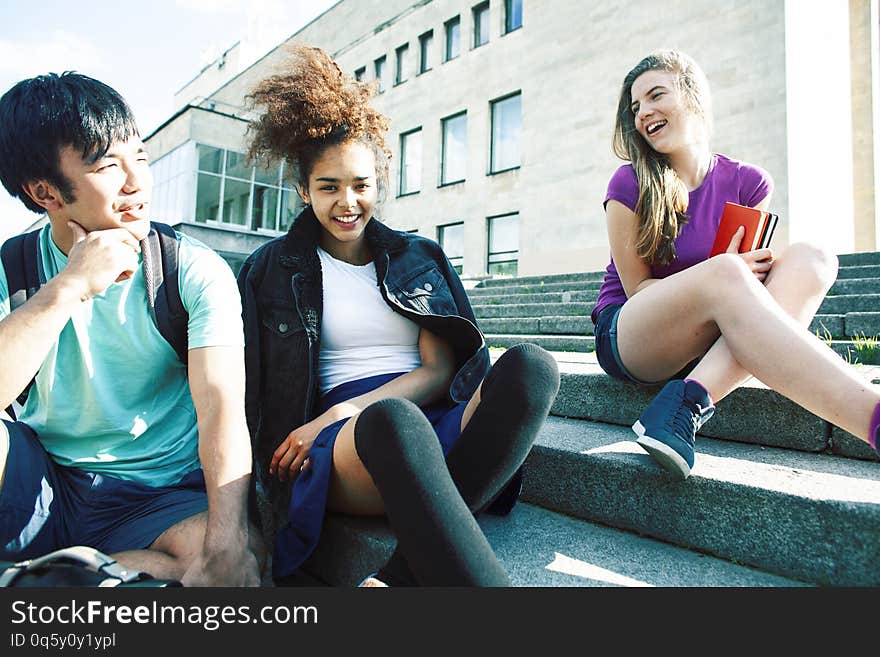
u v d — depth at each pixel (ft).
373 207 5.50
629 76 6.28
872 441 3.74
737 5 32.81
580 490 5.25
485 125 46.62
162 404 4.85
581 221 39.68
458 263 48.65
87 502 4.42
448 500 3.40
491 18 46.55
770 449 5.27
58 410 4.50
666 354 5.27
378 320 5.65
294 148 5.29
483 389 4.10
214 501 4.11
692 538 4.50
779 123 30.71
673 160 6.19
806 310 4.78
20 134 3.94
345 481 4.54
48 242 4.71
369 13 57.47
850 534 3.74
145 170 4.38
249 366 5.41
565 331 15.80
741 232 5.39
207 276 4.65
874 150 38.75
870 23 39.32
